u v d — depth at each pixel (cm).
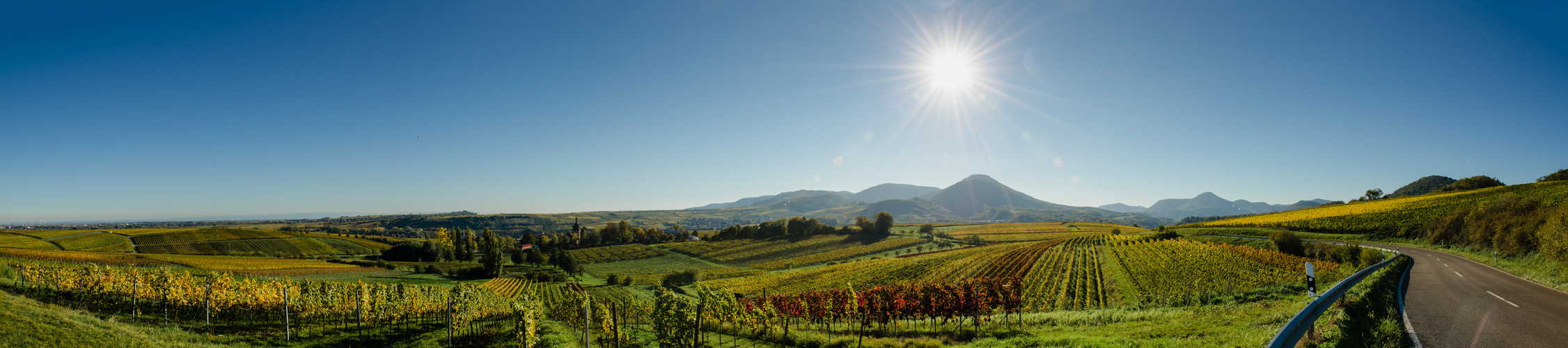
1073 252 8062
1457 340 1187
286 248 11488
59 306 2272
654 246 14550
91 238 10831
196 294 2597
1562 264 2677
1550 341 1184
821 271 9112
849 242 14138
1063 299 4188
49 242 9919
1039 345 1541
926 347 1831
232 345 2192
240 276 5906
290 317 2889
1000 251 9806
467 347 2616
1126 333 1525
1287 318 1390
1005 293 2391
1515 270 2919
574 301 3384
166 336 2056
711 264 11912
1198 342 1194
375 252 11994
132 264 5834
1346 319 1255
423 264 9375
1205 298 2889
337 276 7069
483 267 9294
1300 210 11612
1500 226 4675
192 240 11438
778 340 2344
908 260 9606
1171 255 6631
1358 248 4944
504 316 4084
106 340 1728
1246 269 5003
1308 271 1255
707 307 2017
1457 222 6228
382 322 3039
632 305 3688
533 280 9138
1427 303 1697
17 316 1686
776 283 8306
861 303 2427
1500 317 1446
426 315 3503
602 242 16425
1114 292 4388
